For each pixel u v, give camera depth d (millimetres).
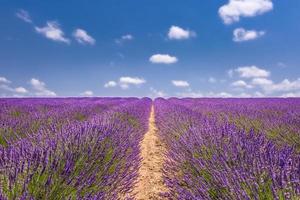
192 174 3662
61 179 2711
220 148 3744
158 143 7977
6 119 7113
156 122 11750
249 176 2764
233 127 4703
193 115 9133
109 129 4984
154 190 4191
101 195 2896
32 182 2525
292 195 2330
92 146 3818
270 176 2654
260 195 2514
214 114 10555
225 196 2803
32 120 7227
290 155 3205
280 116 8484
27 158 2895
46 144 3443
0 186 2363
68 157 3123
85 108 12289
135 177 4223
